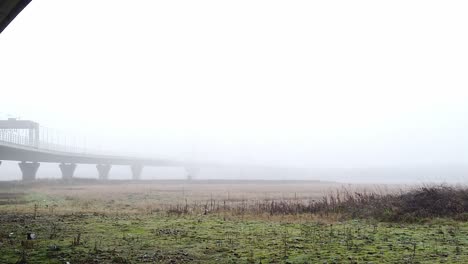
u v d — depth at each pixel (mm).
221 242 15797
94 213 26469
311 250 14148
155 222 21938
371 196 27266
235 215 25625
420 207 23312
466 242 15430
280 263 12219
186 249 14430
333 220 22891
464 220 21281
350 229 19000
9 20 19844
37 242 15594
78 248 14453
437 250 13883
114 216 24938
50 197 45094
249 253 13719
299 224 21297
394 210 23156
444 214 22328
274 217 24359
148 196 48594
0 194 50250
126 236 17141
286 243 15508
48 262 12312
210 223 21641
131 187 74875
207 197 47656
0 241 15844
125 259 12766
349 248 14406
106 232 18281
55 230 18781
